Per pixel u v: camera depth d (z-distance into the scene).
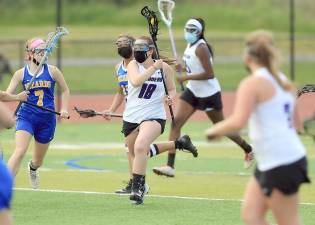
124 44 31.81
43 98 31.38
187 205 30.66
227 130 19.14
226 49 107.25
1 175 18.59
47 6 148.75
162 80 30.33
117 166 42.50
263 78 19.42
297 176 19.61
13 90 31.16
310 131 39.00
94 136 57.03
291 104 19.77
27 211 29.53
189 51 37.97
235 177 38.44
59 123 65.94
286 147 19.55
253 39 19.70
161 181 37.09
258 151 19.77
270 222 27.00
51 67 31.39
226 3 143.75
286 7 139.25
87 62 102.38
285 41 102.56
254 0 143.25
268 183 19.62
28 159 44.59
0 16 144.50
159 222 27.47
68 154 47.53
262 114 19.55
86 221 27.73
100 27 139.00
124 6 149.12
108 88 92.75
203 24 37.94
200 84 38.06
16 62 100.69
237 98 19.42
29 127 31.23
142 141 29.94
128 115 30.72
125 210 29.64
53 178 37.97
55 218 28.28
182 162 43.91
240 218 28.09
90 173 39.78
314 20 135.25
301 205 30.47
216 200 31.77
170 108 36.03
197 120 66.62
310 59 97.81
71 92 87.12
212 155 46.75
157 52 30.55
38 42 31.02
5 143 51.78
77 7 147.00
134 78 29.45
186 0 144.50
